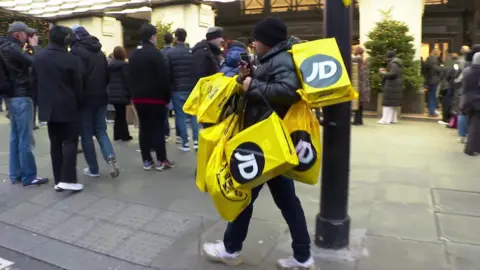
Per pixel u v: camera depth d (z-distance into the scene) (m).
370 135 8.49
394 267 3.33
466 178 5.52
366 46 10.79
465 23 15.92
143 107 5.68
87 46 5.39
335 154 3.45
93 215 4.52
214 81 3.30
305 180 3.01
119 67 7.52
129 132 8.56
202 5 12.23
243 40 6.21
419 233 3.91
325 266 3.34
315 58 2.82
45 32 16.45
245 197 2.90
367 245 3.68
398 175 5.68
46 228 4.29
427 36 16.39
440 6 15.98
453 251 3.57
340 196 3.51
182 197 4.93
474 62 6.47
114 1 12.93
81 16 15.41
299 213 3.21
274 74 2.86
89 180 5.56
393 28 10.53
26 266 3.63
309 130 2.96
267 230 4.01
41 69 4.71
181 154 6.83
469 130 6.70
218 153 2.95
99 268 3.55
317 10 16.77
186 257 3.63
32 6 13.99
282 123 2.79
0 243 4.04
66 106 4.81
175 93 6.72
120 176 5.71
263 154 2.73
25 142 5.28
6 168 6.14
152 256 3.69
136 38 19.41
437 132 8.79
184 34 6.57
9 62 5.01
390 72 9.72
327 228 3.56
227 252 3.45
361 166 6.12
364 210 4.46
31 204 4.85
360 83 9.39
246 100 3.03
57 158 5.12
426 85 10.84
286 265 3.29
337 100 2.78
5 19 16.47
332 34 3.23
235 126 3.02
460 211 4.42
